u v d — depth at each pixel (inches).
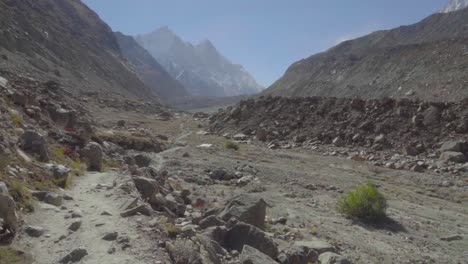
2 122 634.8
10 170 487.5
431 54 5536.4
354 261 499.5
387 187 1007.6
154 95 7795.3
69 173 603.8
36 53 4308.6
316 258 469.4
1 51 3577.8
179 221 496.7
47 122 855.1
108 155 909.8
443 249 586.9
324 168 1243.8
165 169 995.9
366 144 1620.3
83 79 4773.6
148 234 380.2
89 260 327.0
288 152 1566.2
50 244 364.5
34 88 1482.5
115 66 6953.7
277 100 2224.4
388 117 1720.0
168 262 334.6
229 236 454.3
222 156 1321.4
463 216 782.5
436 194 974.4
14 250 337.7
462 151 1375.5
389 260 521.0
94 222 414.3
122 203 480.4
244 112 2246.6
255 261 372.2
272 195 852.0
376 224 690.2
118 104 3700.8
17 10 4837.6
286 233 565.6
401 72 5629.9
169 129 2351.1
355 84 6230.3
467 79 4313.5
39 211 437.7
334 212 749.3
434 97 4320.9
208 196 771.4
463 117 1539.1
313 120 1931.6
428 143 1496.1
